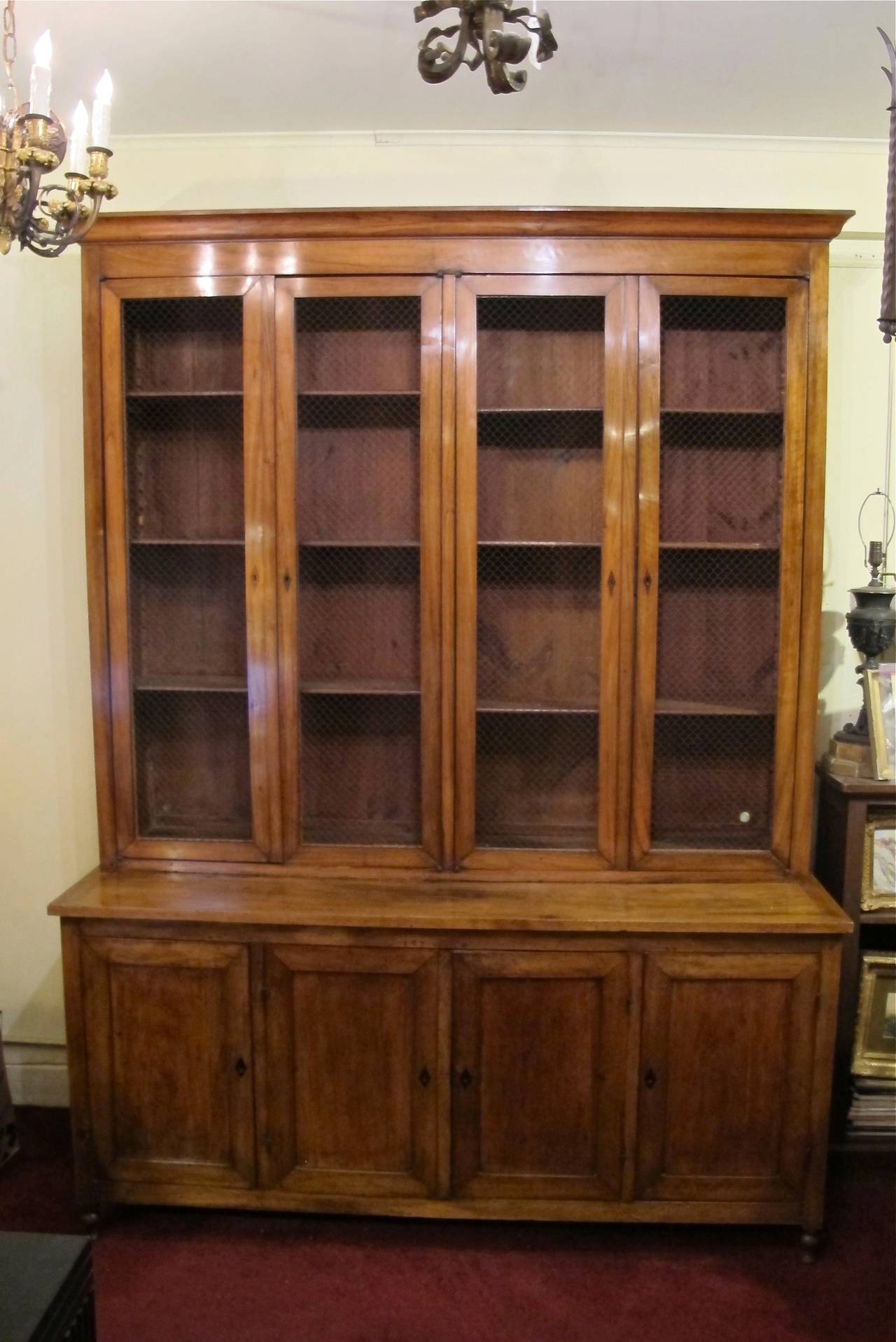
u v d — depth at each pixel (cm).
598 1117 213
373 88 222
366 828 234
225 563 232
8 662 265
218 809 238
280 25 196
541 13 137
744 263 210
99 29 197
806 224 208
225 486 230
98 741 229
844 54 205
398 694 228
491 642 230
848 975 238
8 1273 125
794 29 195
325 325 223
